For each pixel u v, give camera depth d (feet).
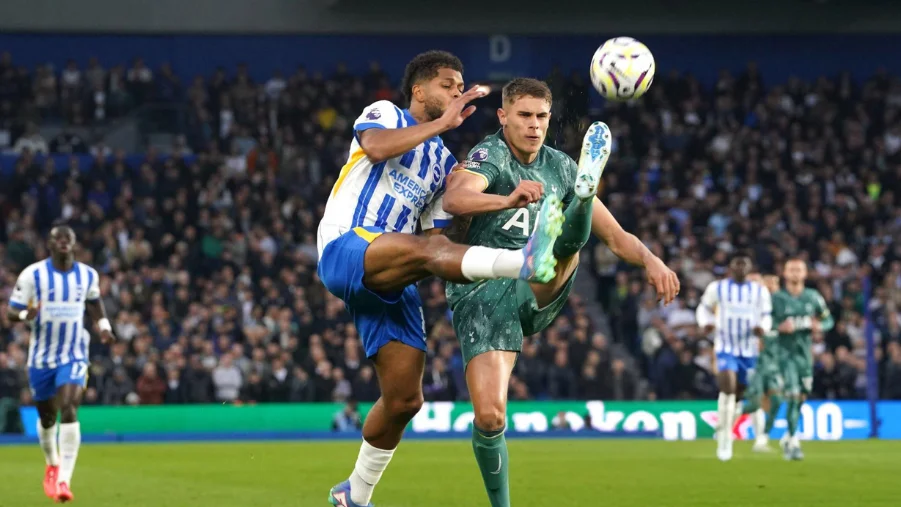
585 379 156.97
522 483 81.05
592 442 137.90
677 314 170.71
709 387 159.22
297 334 159.33
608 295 182.50
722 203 201.87
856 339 165.37
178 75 227.40
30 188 188.14
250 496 73.00
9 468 99.66
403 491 76.02
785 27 217.56
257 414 149.38
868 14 218.18
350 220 45.98
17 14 203.21
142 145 209.56
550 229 37.78
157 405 147.43
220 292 165.78
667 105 222.07
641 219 193.06
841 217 198.70
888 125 222.89
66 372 75.36
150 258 178.29
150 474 91.66
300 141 211.00
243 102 214.90
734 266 109.40
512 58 226.99
